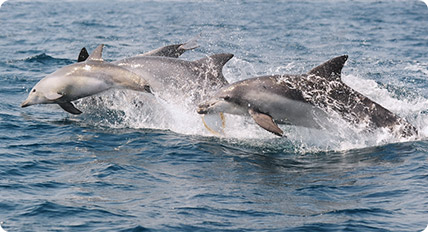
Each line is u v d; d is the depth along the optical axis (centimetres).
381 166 1689
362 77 3077
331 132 1975
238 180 1566
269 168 1684
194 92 2206
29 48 4084
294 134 2023
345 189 1502
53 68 3303
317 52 3969
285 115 1942
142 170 1617
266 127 1838
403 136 1953
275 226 1270
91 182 1512
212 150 1836
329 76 1942
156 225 1259
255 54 3834
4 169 1588
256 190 1490
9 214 1302
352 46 4262
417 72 3262
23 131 1989
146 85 2136
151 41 4475
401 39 4678
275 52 3950
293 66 3391
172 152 1792
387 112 1975
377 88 2672
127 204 1374
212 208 1360
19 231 1220
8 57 3644
